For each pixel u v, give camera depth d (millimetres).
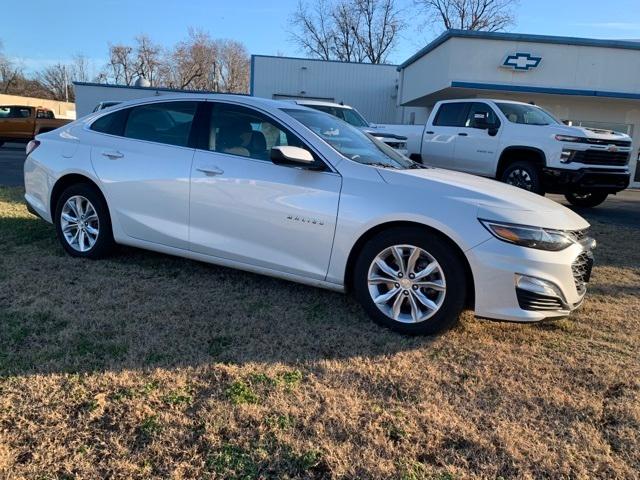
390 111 27562
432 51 18344
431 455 2469
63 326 3584
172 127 4629
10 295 4062
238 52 64875
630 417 2826
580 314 4367
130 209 4684
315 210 3871
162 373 3041
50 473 2223
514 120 9961
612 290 5090
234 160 4246
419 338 3688
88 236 5020
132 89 32312
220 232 4277
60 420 2566
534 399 2979
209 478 2248
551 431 2686
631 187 18422
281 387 2961
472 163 10344
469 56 16359
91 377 2949
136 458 2336
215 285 4512
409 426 2666
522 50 16297
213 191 4250
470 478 2330
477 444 2549
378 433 2596
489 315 3504
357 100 27391
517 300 3441
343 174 3895
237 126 4363
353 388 2996
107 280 4496
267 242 4090
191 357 3248
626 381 3225
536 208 3635
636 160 18375
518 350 3604
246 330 3676
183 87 64938
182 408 2715
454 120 10742
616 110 18234
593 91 16641
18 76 71938
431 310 3623
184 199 4398
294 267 4012
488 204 3566
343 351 3447
